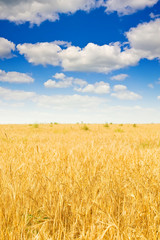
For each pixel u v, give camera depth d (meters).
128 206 2.46
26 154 4.71
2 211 2.25
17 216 2.12
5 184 2.82
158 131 13.98
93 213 2.27
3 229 1.96
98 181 3.09
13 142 7.23
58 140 8.46
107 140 8.30
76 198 2.56
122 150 5.18
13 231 1.95
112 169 3.56
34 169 3.45
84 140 8.36
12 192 2.54
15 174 3.14
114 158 4.25
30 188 2.80
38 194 2.71
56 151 4.86
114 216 2.28
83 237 1.90
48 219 2.16
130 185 2.97
